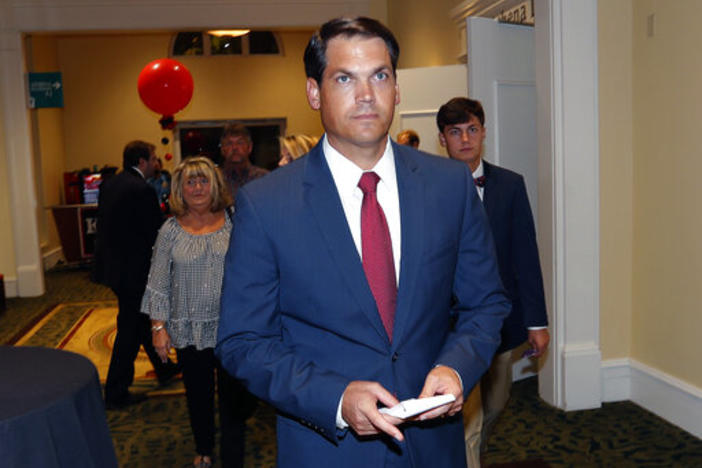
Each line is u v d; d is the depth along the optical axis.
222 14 7.23
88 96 10.73
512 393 3.97
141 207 3.84
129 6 7.12
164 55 10.83
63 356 2.14
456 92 5.15
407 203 1.33
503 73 3.88
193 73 10.96
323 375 1.21
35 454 1.66
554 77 3.53
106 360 5.04
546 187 3.65
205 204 2.88
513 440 3.31
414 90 5.23
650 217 3.54
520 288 2.56
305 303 1.29
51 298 7.46
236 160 4.12
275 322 1.34
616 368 3.74
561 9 3.48
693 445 3.16
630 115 3.64
